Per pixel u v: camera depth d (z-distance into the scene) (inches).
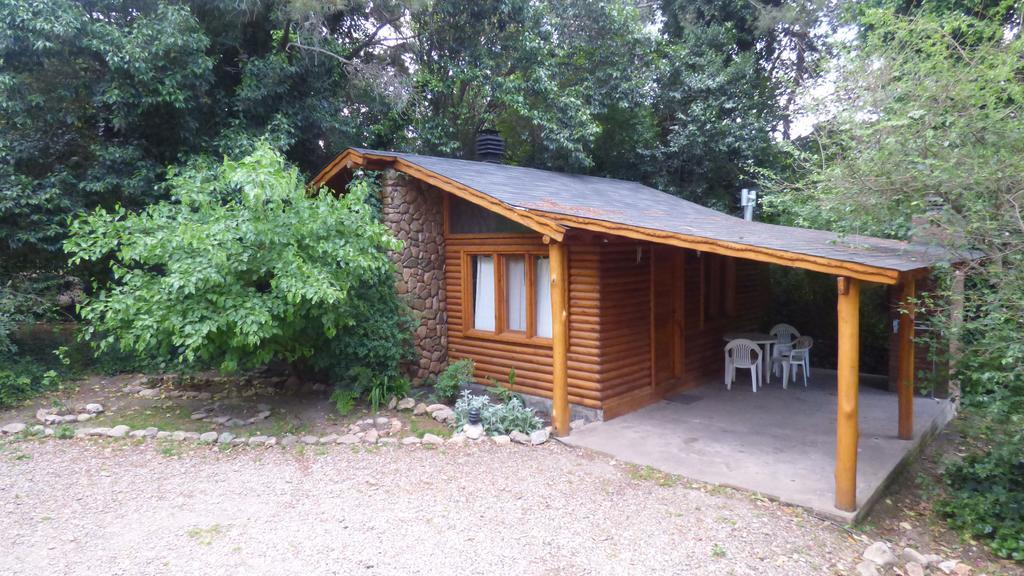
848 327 196.2
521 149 700.0
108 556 167.2
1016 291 191.5
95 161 389.7
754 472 233.3
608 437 273.7
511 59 604.1
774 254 207.5
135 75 360.5
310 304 283.3
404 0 522.6
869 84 267.9
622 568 164.2
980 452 263.9
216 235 258.7
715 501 209.6
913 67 253.3
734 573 163.2
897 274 181.8
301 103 469.4
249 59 453.1
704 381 396.2
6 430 275.4
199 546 173.3
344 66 518.3
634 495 213.5
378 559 167.0
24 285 359.6
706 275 402.3
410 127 606.2
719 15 727.7
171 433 274.2
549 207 284.0
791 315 517.0
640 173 658.8
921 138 234.1
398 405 317.1
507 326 339.0
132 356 399.9
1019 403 192.7
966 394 211.6
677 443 267.4
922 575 168.4
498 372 340.2
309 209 289.7
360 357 322.0
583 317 300.5
